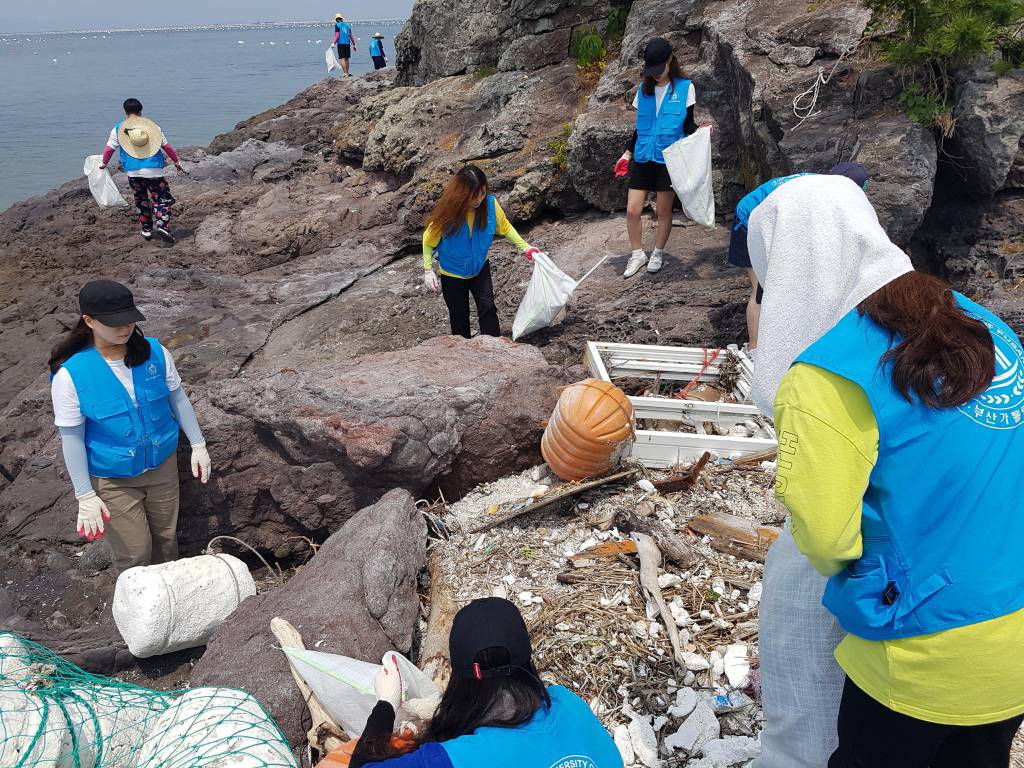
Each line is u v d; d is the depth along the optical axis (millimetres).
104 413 4344
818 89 7043
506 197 10000
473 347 5887
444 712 1955
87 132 34375
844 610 1972
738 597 3936
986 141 6129
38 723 3070
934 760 2102
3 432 7289
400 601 4090
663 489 4781
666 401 5207
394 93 14859
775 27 7953
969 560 1794
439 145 12320
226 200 14266
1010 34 6383
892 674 1903
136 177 12336
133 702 3465
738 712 3324
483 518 4898
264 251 11664
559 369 5672
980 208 6625
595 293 7637
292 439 5203
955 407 1787
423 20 14648
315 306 9422
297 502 5355
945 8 6238
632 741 3277
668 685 3488
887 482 1850
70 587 5570
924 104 6348
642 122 7277
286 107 22359
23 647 3439
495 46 13461
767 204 2355
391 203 11992
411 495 4824
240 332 8859
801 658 2322
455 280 6656
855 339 1900
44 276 11898
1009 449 1813
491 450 5293
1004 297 6066
